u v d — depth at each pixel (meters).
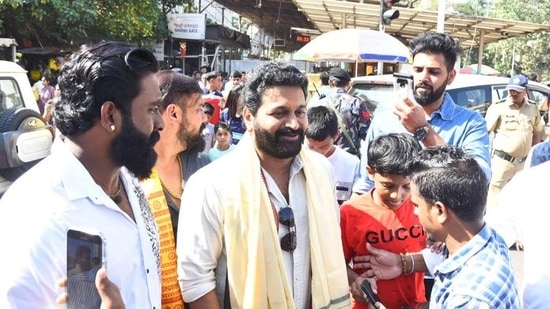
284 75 1.88
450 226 1.75
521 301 1.98
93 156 1.50
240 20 27.86
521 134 6.13
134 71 1.46
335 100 5.95
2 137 3.30
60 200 1.39
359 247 2.43
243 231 1.86
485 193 1.74
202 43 15.10
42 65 11.54
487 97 6.78
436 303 1.76
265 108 1.89
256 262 1.84
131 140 1.48
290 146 1.90
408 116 2.45
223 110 6.84
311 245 1.98
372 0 13.33
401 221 2.38
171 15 14.66
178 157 2.34
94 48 1.48
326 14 12.34
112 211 1.50
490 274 1.64
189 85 2.25
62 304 1.31
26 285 1.32
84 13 11.08
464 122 2.75
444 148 1.86
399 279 2.38
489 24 12.19
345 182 3.55
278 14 18.59
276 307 1.87
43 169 1.44
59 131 1.49
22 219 1.35
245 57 23.95
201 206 1.90
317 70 14.88
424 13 11.14
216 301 1.91
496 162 6.32
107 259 1.44
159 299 1.66
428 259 2.32
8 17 10.66
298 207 2.02
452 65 2.71
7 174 3.42
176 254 2.03
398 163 2.25
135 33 12.85
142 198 1.72
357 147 5.78
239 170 1.92
